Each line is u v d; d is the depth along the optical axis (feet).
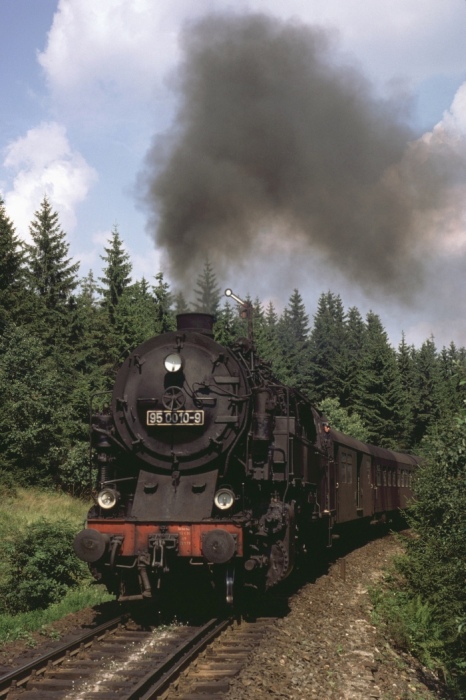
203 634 29.22
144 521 31.58
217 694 21.79
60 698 21.43
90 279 162.40
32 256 140.97
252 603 35.68
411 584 41.96
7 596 38.01
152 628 30.58
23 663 25.25
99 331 132.16
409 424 185.47
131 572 33.60
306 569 48.67
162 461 33.96
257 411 34.24
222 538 30.37
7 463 80.64
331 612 36.09
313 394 225.15
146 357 35.14
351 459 62.08
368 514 68.59
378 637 32.50
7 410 83.51
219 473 34.27
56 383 90.12
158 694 21.50
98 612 34.42
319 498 46.80
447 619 34.19
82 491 87.20
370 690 24.14
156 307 114.32
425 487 43.73
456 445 30.73
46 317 130.41
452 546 36.73
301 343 262.06
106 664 25.13
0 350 90.22
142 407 34.55
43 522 42.68
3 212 118.83
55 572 39.73
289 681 23.68
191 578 34.63
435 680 29.30
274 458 36.06
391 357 186.09
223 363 34.58
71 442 89.45
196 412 33.68
